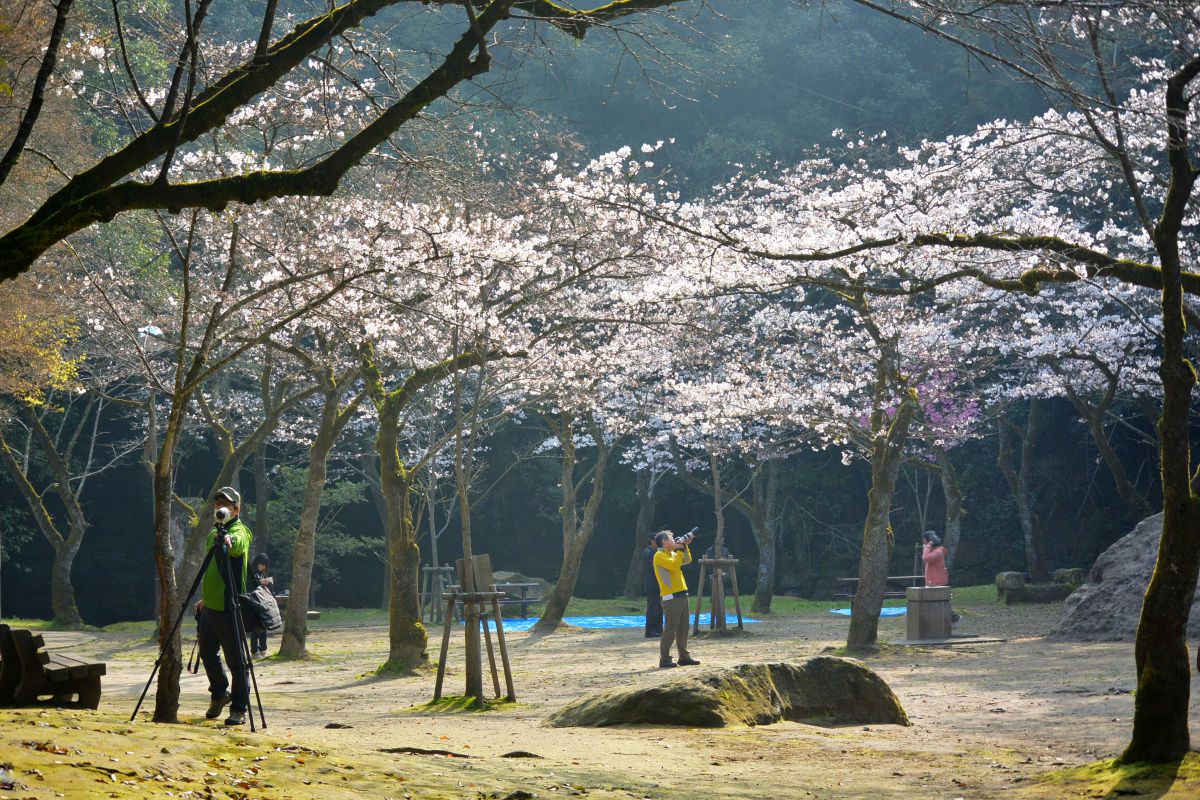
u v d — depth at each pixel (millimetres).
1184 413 7418
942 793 7129
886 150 22203
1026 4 7047
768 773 7961
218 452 43188
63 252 19938
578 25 8898
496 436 45031
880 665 17234
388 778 6301
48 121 16875
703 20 32875
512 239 16188
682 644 17234
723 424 23812
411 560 17453
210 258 20078
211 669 9641
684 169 38375
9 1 10672
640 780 7316
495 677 13102
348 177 15562
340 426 19891
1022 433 38219
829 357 22672
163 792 5113
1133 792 6703
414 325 15625
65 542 28109
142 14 12867
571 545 26641
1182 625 7309
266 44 7434
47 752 5500
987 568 42500
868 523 19406
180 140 7066
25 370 21297
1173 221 7598
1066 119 13281
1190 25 7406
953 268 17109
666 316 18969
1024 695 12922
